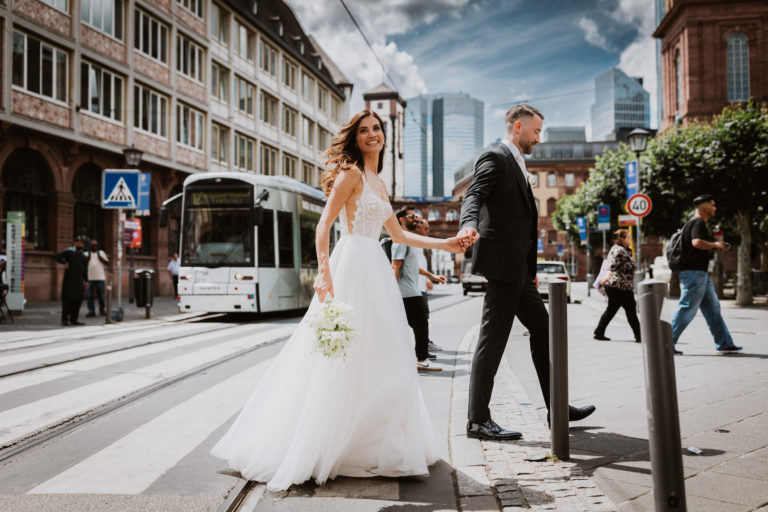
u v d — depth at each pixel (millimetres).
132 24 23609
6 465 3488
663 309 2172
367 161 3518
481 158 4004
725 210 20188
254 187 13562
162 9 25375
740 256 19406
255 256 13391
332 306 3047
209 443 3934
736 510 2707
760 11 49969
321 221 3307
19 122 18656
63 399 5238
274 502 2900
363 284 3297
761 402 4828
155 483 3164
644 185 22578
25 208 19828
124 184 13383
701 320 13242
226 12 31391
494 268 3910
